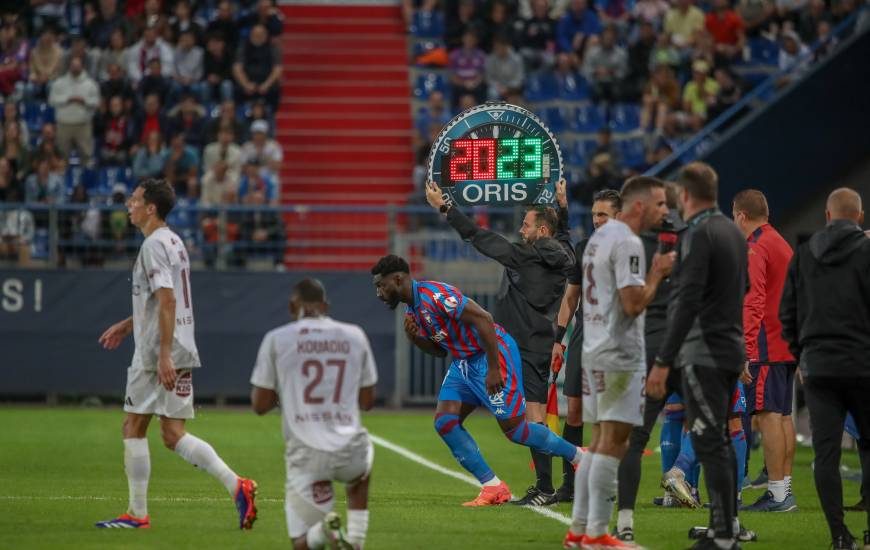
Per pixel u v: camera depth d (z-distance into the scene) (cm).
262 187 7694
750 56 9006
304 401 2455
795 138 7506
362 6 9425
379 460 4972
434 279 7206
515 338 3800
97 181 8062
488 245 3734
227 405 7294
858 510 3741
